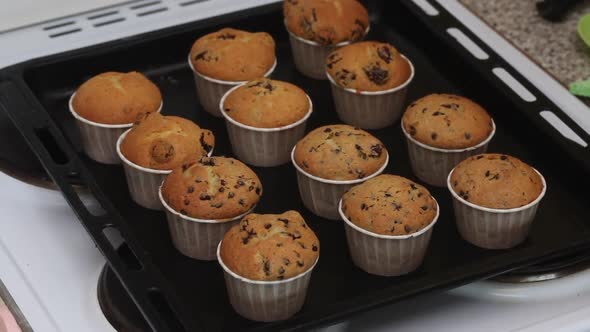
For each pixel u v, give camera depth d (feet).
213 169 3.22
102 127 3.48
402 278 3.18
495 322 3.05
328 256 3.25
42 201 3.39
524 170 3.25
